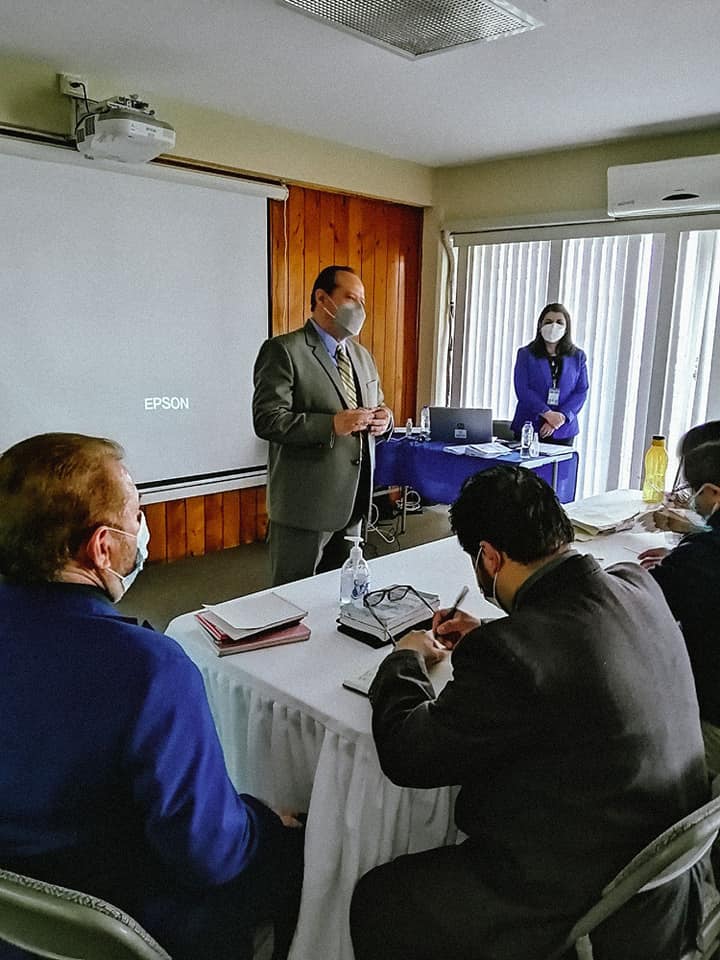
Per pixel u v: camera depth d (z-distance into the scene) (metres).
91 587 0.98
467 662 1.02
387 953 1.11
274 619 1.56
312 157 4.23
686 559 1.47
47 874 0.91
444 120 3.79
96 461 0.98
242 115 3.76
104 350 3.63
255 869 1.10
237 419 4.28
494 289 5.04
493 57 2.83
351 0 2.24
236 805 1.01
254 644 1.49
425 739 1.03
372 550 4.43
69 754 0.88
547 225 4.63
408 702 1.14
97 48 2.84
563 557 1.08
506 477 1.13
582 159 4.41
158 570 4.06
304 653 1.49
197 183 3.81
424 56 2.69
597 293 4.52
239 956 1.09
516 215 4.75
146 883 0.98
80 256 3.46
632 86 3.18
